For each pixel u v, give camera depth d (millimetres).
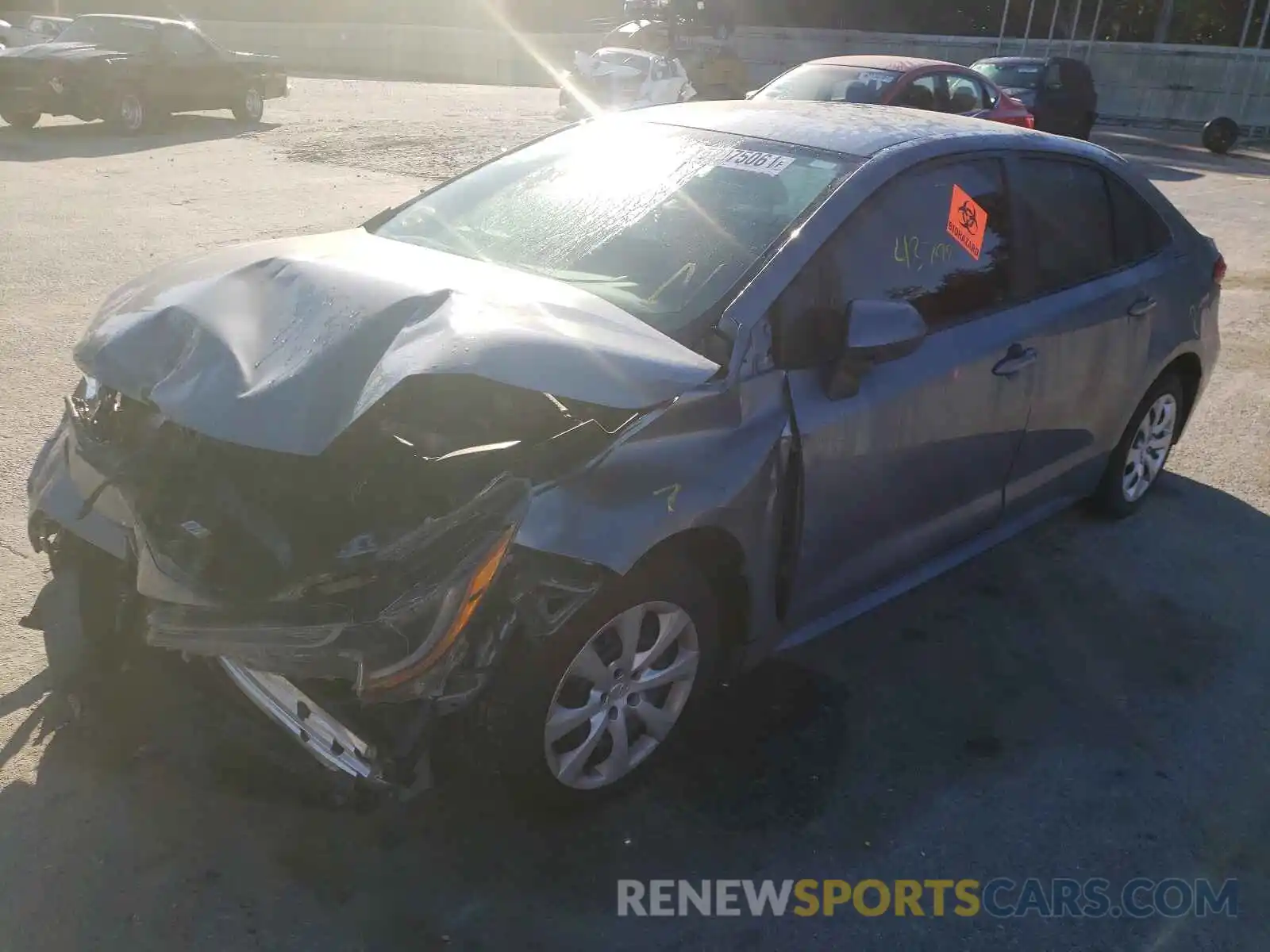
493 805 3070
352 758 2586
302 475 2789
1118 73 26953
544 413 2982
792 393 3166
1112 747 3531
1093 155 4520
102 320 3008
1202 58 25984
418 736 2566
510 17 40125
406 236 3834
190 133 15758
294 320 2752
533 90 26688
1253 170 18812
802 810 3158
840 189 3459
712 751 3365
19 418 5266
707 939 2717
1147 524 5121
